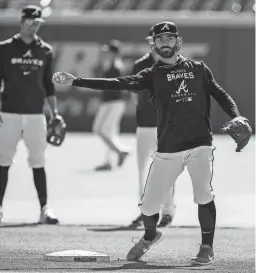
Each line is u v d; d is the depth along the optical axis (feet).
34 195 148.05
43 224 117.60
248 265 85.66
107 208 133.18
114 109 188.34
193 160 84.33
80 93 309.22
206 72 85.81
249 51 303.89
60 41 307.78
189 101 84.48
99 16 303.89
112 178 175.01
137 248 88.02
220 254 94.27
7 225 116.06
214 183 166.09
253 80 304.09
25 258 88.63
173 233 110.83
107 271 79.00
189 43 304.91
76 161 209.36
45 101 124.16
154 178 85.66
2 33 304.30
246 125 83.71
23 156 215.31
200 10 305.12
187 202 139.64
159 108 85.20
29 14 115.03
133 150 237.86
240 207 134.72
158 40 85.15
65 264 84.07
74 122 309.83
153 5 307.78
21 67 116.26
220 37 304.09
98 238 105.40
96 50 306.76
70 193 150.71
